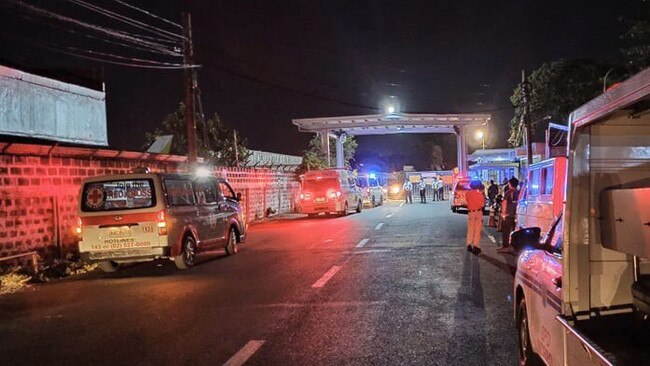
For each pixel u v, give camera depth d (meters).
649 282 3.82
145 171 12.65
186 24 19.75
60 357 6.26
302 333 6.90
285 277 10.90
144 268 13.13
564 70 30.23
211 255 14.95
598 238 4.07
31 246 13.30
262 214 30.02
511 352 6.01
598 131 4.03
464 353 6.00
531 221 12.67
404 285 9.74
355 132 48.00
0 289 10.73
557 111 30.53
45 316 8.36
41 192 13.66
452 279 10.22
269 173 31.69
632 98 3.24
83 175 15.20
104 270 12.80
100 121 21.95
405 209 33.47
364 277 10.60
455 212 29.25
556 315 4.19
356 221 24.48
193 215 13.12
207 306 8.57
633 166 4.04
